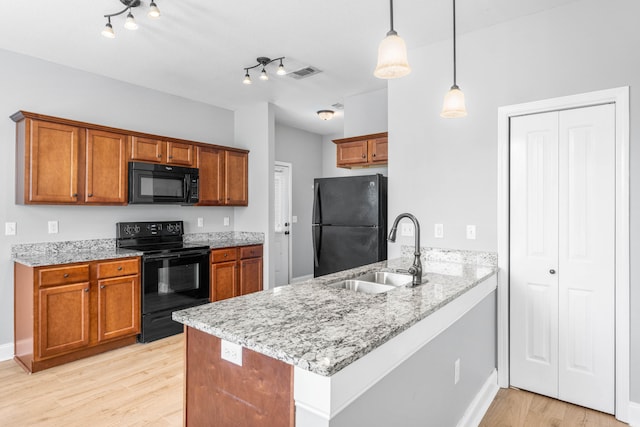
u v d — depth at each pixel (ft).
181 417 7.00
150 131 12.82
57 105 10.61
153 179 11.59
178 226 13.35
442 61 8.98
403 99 9.64
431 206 9.12
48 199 9.45
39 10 7.84
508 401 7.54
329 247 10.86
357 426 3.48
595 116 7.12
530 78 7.75
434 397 5.25
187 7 7.78
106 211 11.59
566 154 7.43
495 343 8.20
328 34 8.97
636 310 6.63
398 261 8.89
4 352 9.57
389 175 9.87
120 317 10.10
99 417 6.97
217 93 13.41
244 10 7.90
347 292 5.64
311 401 3.18
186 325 4.50
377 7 7.72
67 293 9.09
